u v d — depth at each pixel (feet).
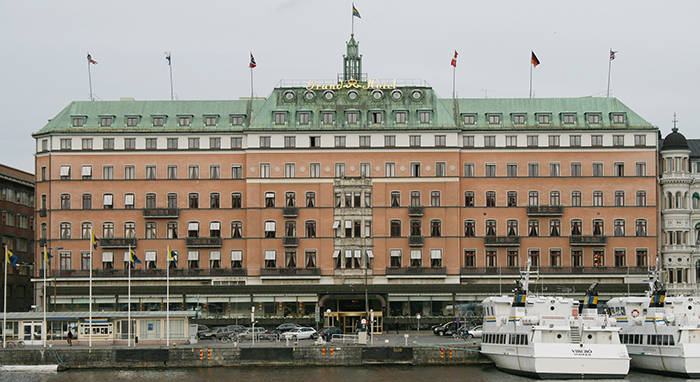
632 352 285.23
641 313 304.09
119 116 406.82
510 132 399.03
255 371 287.89
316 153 396.78
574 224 395.96
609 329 268.00
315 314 356.59
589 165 397.80
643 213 395.14
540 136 399.03
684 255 395.75
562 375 261.85
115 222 398.62
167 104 412.36
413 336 350.84
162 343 318.65
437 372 283.79
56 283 392.88
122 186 400.26
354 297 386.32
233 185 400.06
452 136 395.96
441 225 394.11
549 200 396.98
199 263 395.96
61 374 284.41
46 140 404.16
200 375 279.69
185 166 401.08
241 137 402.31
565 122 400.88
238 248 396.57
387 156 396.57
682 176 401.70
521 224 396.16
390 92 406.82
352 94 405.80
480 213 396.78
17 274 446.60
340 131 396.37
